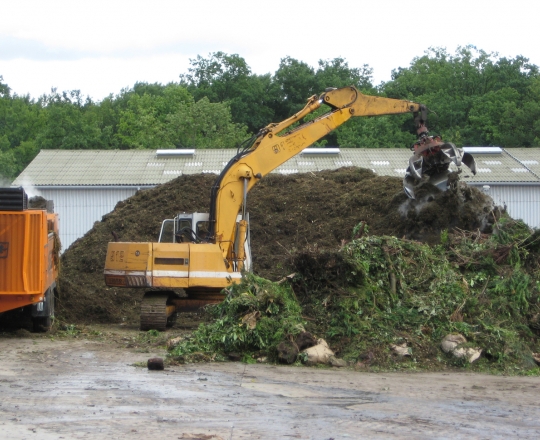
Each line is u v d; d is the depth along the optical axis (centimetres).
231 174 1530
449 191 1716
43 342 1366
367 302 1252
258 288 1258
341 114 1603
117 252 1521
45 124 7319
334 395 921
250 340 1189
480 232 1608
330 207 2122
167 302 1569
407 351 1171
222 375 1045
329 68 7269
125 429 718
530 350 1228
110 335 1480
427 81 6869
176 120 5641
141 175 3344
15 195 1332
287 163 3491
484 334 1220
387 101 1642
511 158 3600
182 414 792
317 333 1220
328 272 1279
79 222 3222
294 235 2069
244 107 6931
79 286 1936
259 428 737
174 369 1091
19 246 1334
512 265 1393
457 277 1338
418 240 1719
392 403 881
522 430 763
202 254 1499
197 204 2256
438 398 922
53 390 910
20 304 1342
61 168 3409
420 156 1681
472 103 6144
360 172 2316
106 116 7688
